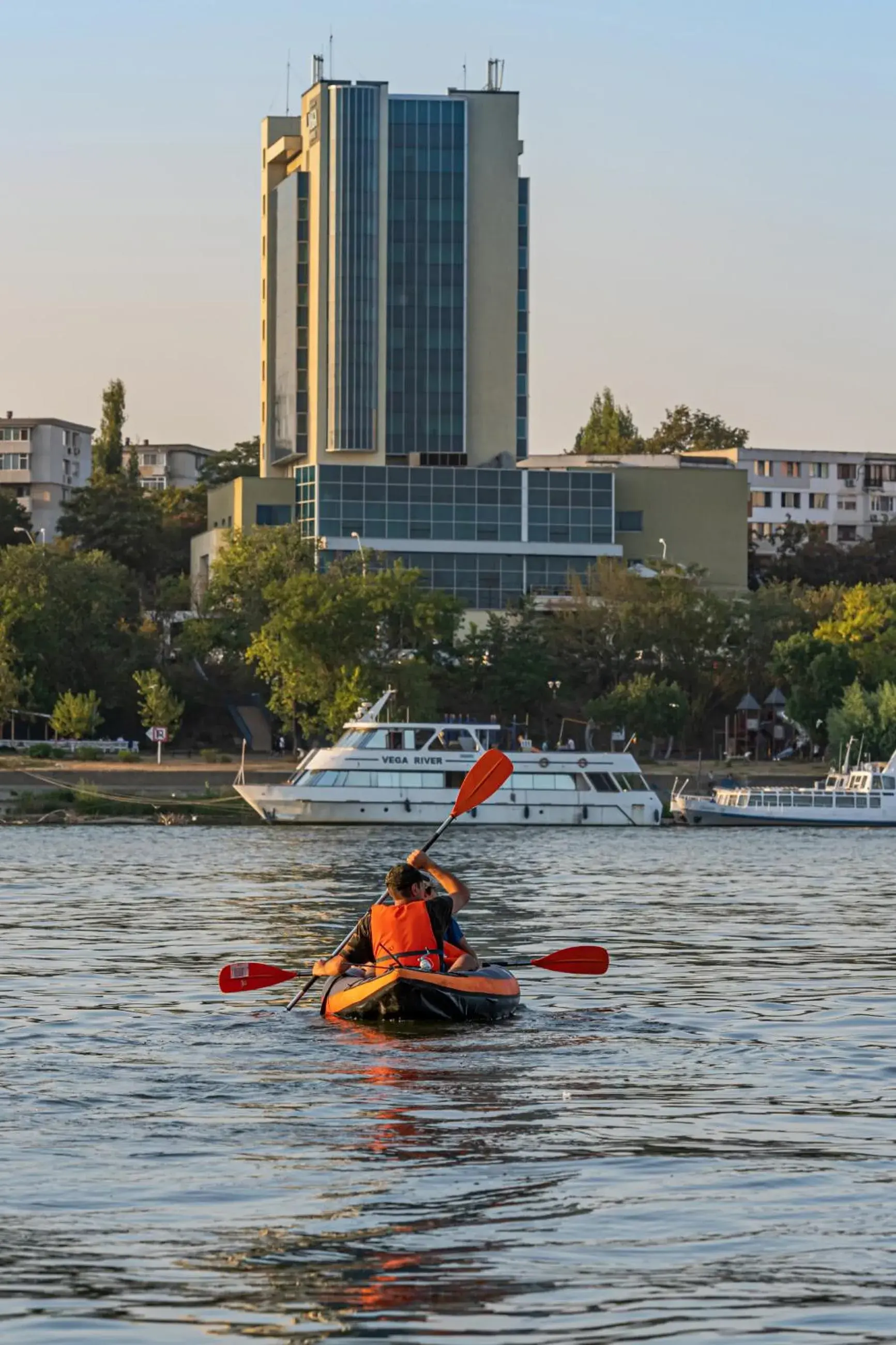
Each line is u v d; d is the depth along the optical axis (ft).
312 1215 52.80
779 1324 43.01
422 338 570.05
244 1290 45.73
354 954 93.40
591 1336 42.29
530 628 480.64
